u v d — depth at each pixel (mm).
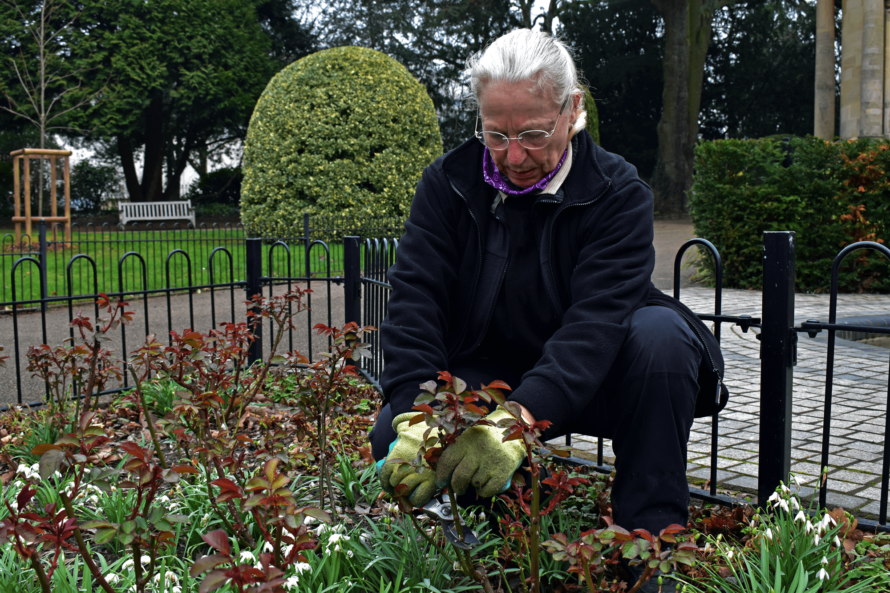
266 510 1377
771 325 2223
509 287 2018
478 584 1855
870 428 3594
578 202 1938
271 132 14133
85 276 10352
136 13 22250
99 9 22016
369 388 4273
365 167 14078
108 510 2312
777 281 2201
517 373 2148
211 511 2328
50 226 17750
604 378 1816
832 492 2727
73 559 2113
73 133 23703
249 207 14445
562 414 1654
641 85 28750
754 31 27828
